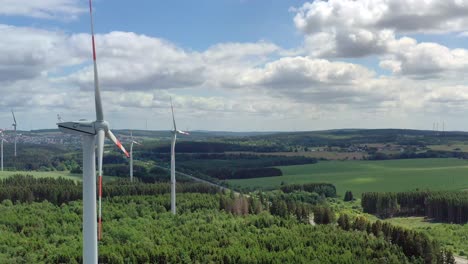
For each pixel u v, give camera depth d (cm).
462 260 13450
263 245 11294
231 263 9938
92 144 6128
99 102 6122
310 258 10269
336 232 12975
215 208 16150
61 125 6044
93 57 6134
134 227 13000
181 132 14512
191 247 10719
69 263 9619
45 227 13012
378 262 10312
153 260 10006
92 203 6112
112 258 9800
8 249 10656
